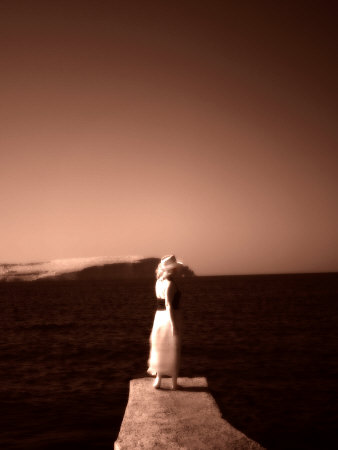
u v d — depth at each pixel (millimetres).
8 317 44031
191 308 47562
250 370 14094
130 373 14406
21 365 16531
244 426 8250
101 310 49938
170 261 6621
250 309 44438
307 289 92875
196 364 15383
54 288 152500
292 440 7465
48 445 7535
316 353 17281
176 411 5691
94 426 8617
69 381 13289
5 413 9656
